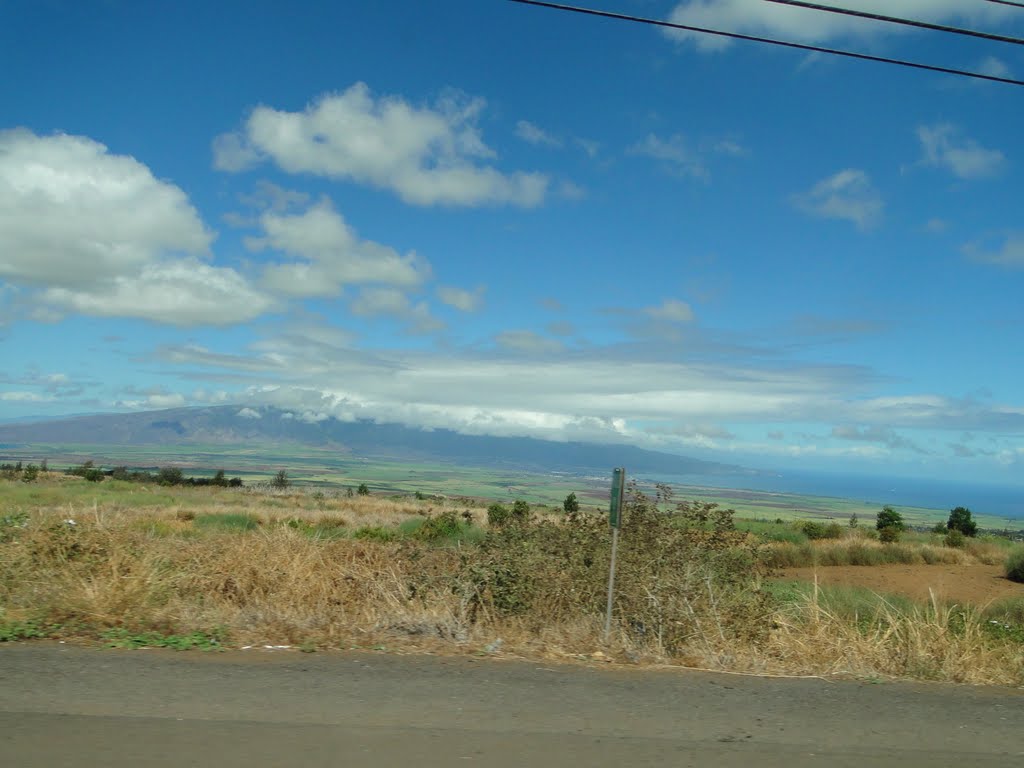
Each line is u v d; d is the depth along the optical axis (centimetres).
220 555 1117
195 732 479
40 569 929
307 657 666
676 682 644
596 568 969
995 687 691
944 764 485
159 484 5684
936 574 2411
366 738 481
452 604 901
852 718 567
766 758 480
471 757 458
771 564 1436
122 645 681
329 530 2283
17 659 627
